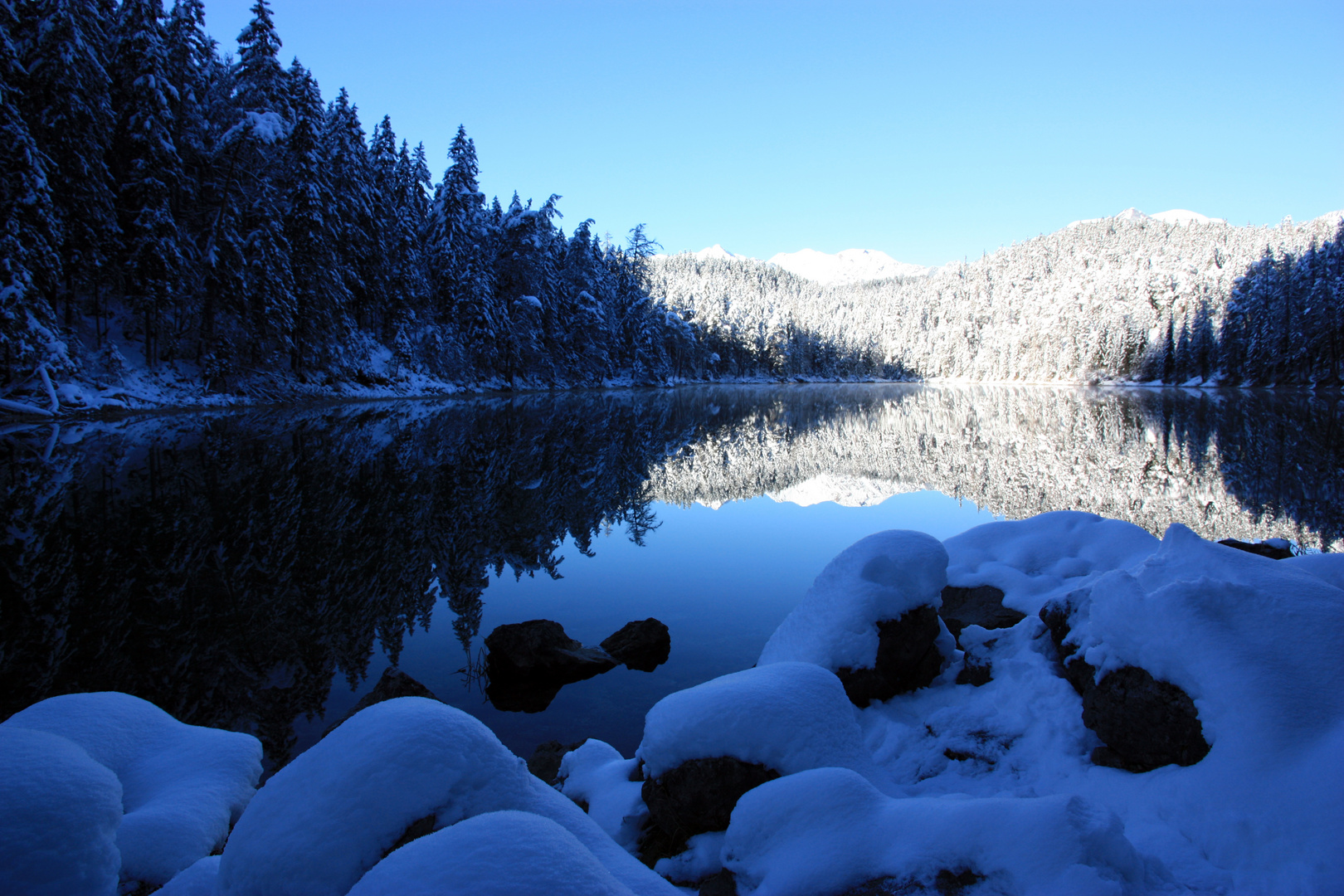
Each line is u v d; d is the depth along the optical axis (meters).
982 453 20.55
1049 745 3.68
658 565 9.30
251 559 8.70
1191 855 2.58
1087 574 5.96
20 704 5.02
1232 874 2.46
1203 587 3.51
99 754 2.89
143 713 3.22
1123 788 3.17
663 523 11.98
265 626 6.67
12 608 6.86
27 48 22.88
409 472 15.28
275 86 29.48
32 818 1.83
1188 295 72.88
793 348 105.12
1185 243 141.75
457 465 16.61
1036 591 5.77
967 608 5.89
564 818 2.32
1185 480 14.88
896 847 2.51
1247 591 3.48
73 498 11.12
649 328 65.56
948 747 3.82
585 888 1.47
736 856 2.78
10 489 11.52
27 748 2.05
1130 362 76.62
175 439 17.91
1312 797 2.56
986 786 3.46
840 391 70.88
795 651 4.57
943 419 33.78
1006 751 3.73
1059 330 85.06
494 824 1.62
